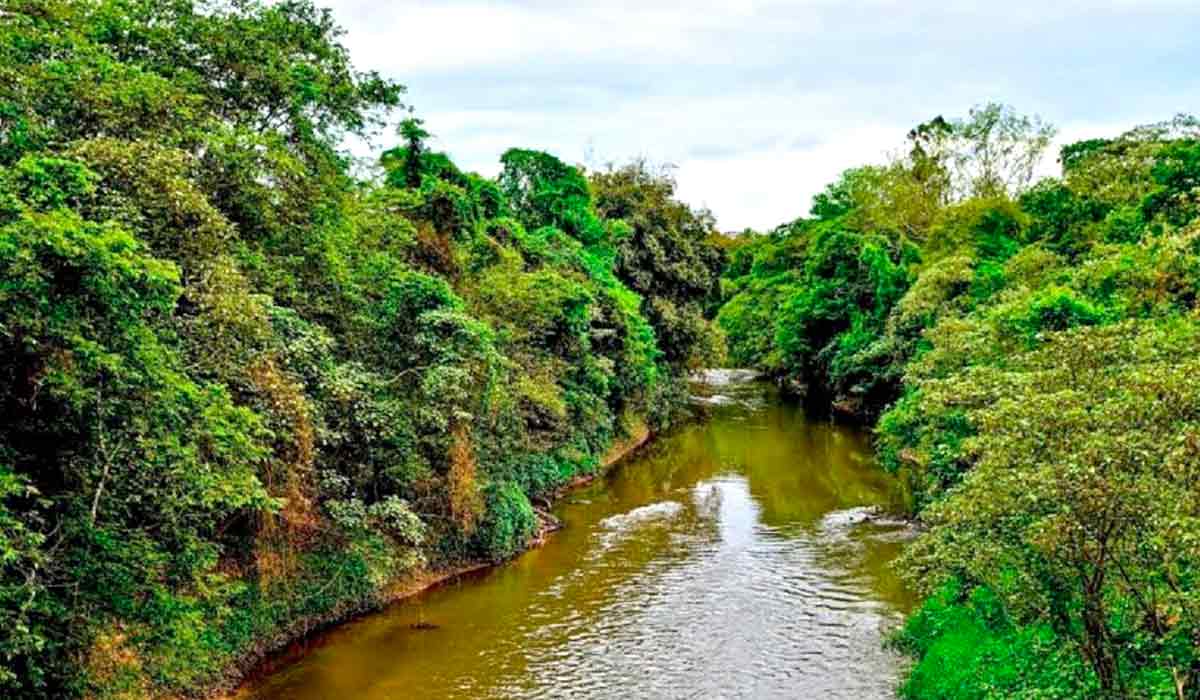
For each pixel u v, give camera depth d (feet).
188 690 57.00
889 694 58.85
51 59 58.49
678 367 193.26
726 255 213.25
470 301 102.73
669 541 97.81
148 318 49.96
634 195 194.08
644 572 86.84
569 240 155.33
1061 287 91.25
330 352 77.92
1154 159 151.84
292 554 68.54
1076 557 37.81
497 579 84.94
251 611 64.90
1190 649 37.09
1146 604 38.01
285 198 74.13
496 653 67.10
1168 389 36.01
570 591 81.46
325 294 81.20
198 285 55.42
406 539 80.43
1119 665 41.16
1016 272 123.24
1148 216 120.88
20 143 49.75
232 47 79.41
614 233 178.29
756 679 61.93
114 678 50.72
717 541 97.66
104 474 45.24
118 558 48.26
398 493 83.15
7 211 40.63
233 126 71.51
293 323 71.87
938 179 228.63
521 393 100.48
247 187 67.87
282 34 84.99
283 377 66.59
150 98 59.31
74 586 46.21
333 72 88.38
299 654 66.49
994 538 42.70
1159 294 81.41
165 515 51.37
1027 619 46.78
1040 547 37.78
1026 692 46.32
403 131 123.44
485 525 89.97
